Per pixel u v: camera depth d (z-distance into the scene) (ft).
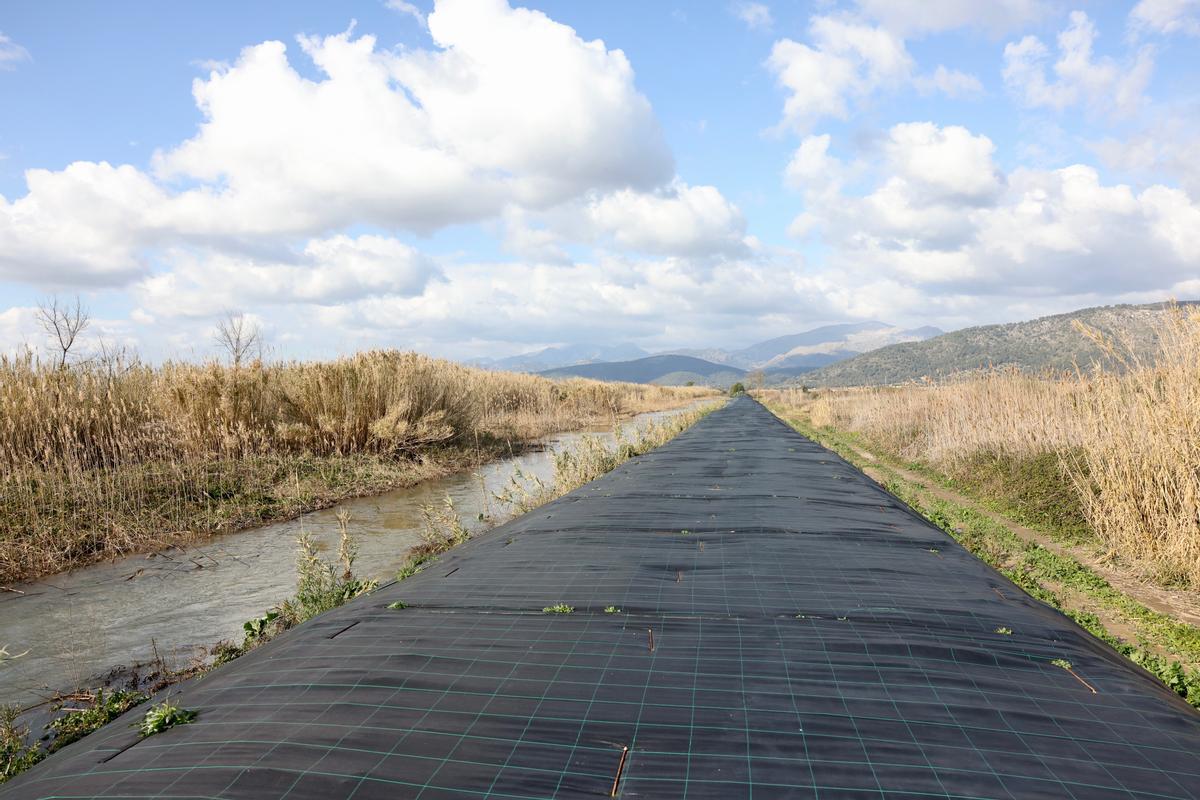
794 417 95.04
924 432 45.03
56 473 25.57
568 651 8.48
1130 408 21.24
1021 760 6.01
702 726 6.49
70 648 14.79
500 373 84.02
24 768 9.84
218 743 6.40
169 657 14.30
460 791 5.47
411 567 15.89
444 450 44.62
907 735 6.37
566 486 30.53
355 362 42.11
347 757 5.99
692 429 55.21
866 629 9.29
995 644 8.83
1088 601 16.83
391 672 7.88
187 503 26.53
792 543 14.85
